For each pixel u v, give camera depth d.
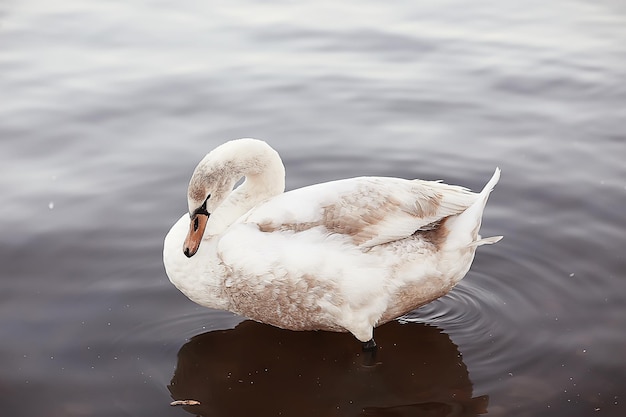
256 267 6.77
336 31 13.79
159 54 12.94
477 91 11.88
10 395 6.63
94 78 12.17
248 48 13.16
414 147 10.38
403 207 6.97
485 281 8.07
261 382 6.87
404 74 12.38
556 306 7.69
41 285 7.91
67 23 14.07
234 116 11.14
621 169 9.88
